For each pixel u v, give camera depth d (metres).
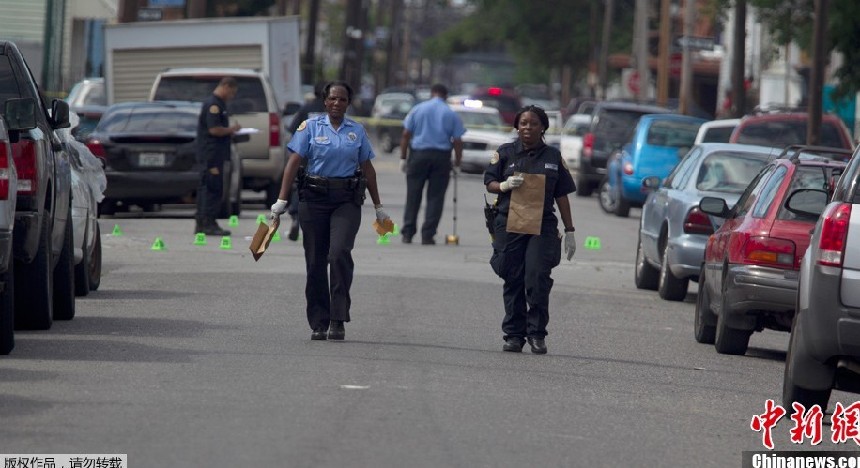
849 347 31.73
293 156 41.41
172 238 75.06
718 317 45.34
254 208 98.62
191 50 115.19
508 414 31.88
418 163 76.50
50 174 41.31
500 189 40.97
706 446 30.09
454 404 32.59
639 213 115.94
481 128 152.75
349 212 41.59
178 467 25.61
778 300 42.25
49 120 43.00
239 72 94.81
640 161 105.31
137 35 114.75
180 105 84.94
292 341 41.62
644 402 34.84
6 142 35.66
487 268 66.31
